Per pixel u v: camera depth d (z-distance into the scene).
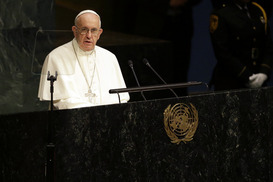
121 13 23.27
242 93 17.47
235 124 17.41
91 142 15.08
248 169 17.81
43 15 14.27
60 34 18.44
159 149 16.05
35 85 14.72
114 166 15.42
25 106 14.77
